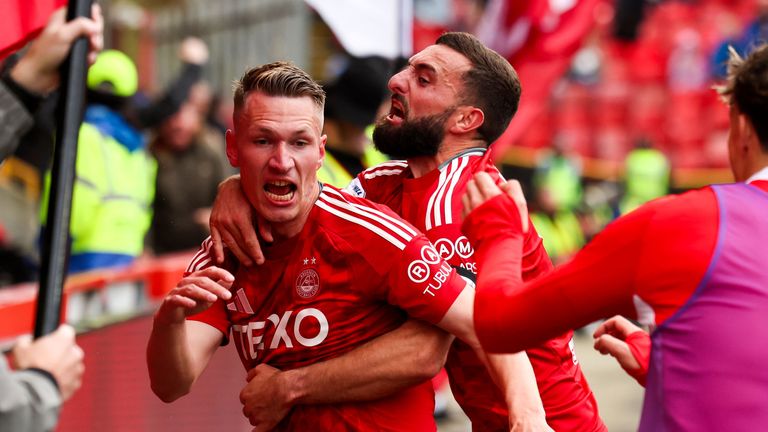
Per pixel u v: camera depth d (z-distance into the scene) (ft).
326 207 15.43
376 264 15.16
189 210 42.96
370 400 15.58
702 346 12.30
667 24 95.86
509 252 13.17
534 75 40.68
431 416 16.28
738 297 12.26
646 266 12.44
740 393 12.19
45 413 11.68
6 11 14.06
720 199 12.60
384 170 17.99
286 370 15.72
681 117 94.94
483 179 13.61
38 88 12.93
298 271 15.44
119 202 34.71
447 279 15.11
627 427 37.86
